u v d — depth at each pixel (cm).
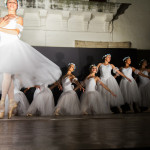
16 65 334
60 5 756
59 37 790
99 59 773
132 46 843
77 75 756
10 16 368
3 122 303
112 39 829
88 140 132
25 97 644
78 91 737
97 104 627
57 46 788
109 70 704
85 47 802
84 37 807
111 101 682
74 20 801
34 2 742
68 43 795
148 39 855
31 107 602
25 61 342
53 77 377
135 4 846
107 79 696
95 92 632
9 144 127
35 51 372
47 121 319
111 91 659
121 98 690
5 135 166
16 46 348
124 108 760
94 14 800
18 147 117
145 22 854
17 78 368
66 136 153
